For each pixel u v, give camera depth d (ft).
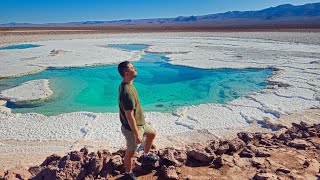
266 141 19.57
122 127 14.34
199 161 16.80
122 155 17.62
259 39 114.93
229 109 31.76
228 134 24.90
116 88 44.65
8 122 28.78
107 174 15.43
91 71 57.36
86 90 43.21
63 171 14.57
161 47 91.50
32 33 181.16
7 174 15.31
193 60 66.18
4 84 46.93
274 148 18.56
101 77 52.21
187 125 27.20
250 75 50.88
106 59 68.54
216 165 16.43
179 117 29.45
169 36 141.28
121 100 13.46
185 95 39.81
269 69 55.16
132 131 14.02
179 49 85.51
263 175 14.67
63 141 24.16
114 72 56.34
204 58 68.49
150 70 57.88
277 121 27.40
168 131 25.94
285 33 140.05
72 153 16.10
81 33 179.22
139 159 16.71
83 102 37.06
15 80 49.85
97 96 40.01
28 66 60.59
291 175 14.80
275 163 16.30
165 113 30.83
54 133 25.81
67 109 34.17
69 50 87.40
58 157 16.62
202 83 46.57
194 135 24.89
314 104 32.37
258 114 29.73
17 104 35.99
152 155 16.08
